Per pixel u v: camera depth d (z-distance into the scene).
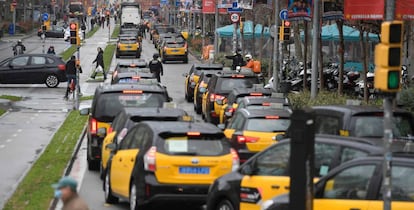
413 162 23.22
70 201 19.11
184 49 156.00
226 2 118.12
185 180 31.56
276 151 28.05
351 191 23.36
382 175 22.92
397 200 22.97
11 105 84.06
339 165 25.14
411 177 23.06
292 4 64.62
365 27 66.00
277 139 40.56
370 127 35.34
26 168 46.94
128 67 86.31
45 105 84.62
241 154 41.47
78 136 60.19
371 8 47.50
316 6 60.91
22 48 145.38
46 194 36.97
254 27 130.00
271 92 58.84
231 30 138.38
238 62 108.19
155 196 31.38
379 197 22.77
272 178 27.47
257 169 28.22
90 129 46.09
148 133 32.91
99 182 42.72
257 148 41.41
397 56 22.00
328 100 58.12
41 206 34.09
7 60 103.19
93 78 117.31
